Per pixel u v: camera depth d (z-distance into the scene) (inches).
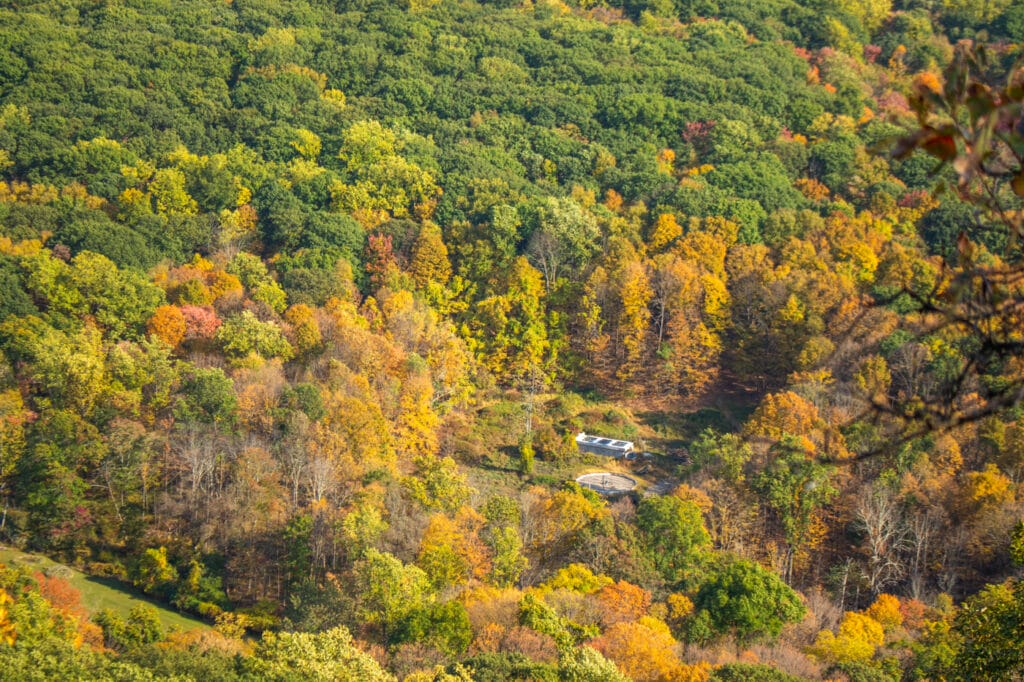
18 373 4758.9
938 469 4207.7
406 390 4943.4
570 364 5708.7
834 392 4734.3
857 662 2950.3
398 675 2891.2
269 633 2785.4
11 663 2290.8
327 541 3791.8
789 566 3969.0
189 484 4197.8
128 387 4694.9
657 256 6033.5
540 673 2630.4
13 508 4023.1
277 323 5388.8
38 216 5984.3
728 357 5743.1
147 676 2412.6
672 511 3905.0
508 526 3782.0
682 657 3127.5
